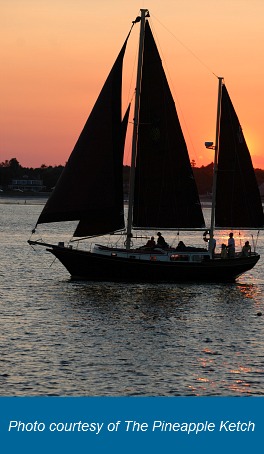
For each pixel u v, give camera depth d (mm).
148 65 91188
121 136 89500
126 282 89000
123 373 51156
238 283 92625
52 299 78000
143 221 90750
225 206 93500
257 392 48188
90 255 88062
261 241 194125
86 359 54031
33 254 130500
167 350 56875
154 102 91062
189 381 49875
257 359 54719
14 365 52281
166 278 89062
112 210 88938
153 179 91000
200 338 61000
